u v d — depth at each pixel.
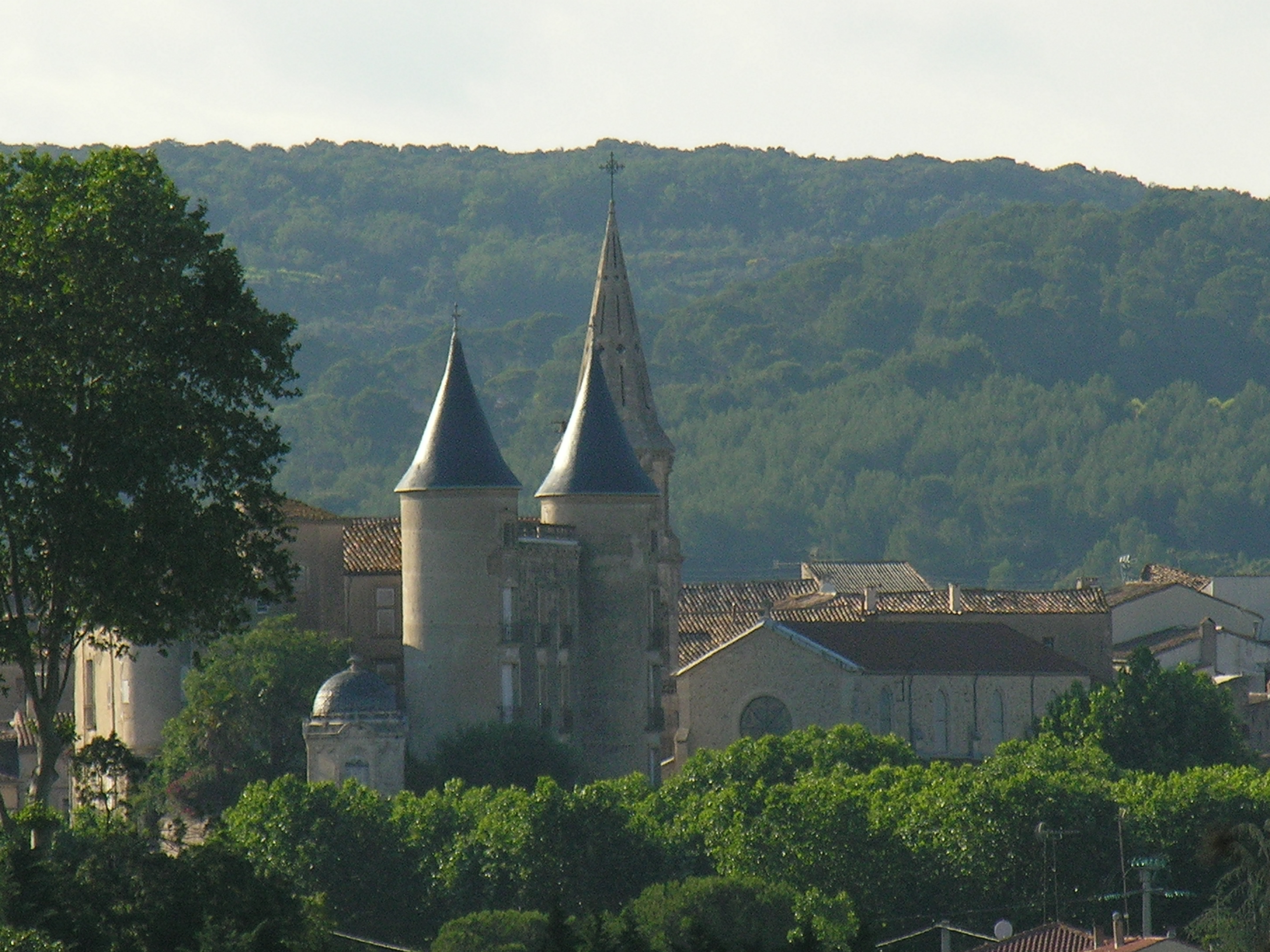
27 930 185.50
